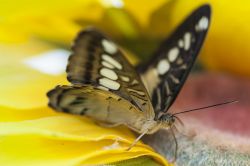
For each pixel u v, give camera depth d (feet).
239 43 1.21
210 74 1.29
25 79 1.13
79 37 1.05
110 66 1.08
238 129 1.15
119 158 1.04
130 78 1.08
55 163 1.02
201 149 1.07
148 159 1.06
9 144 1.03
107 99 1.10
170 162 1.08
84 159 1.02
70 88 1.06
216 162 1.05
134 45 1.26
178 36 1.14
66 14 1.21
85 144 1.05
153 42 1.26
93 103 1.09
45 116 1.10
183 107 1.22
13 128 1.02
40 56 1.23
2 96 1.09
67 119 1.09
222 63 1.26
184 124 1.14
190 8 1.19
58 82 1.14
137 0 1.18
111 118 1.11
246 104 1.21
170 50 1.14
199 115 1.19
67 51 1.26
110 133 1.09
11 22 1.21
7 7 1.18
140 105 1.09
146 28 1.24
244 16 1.17
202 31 1.10
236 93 1.24
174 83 1.12
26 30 1.24
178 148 1.09
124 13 1.22
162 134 1.13
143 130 1.11
